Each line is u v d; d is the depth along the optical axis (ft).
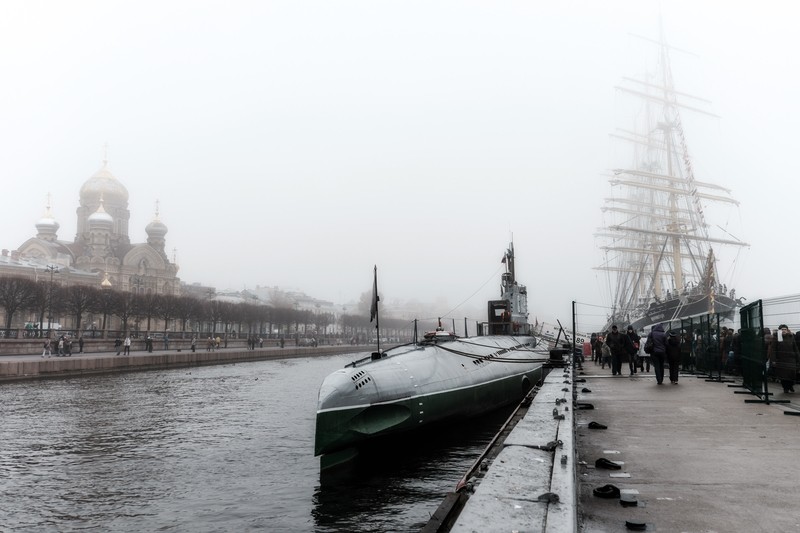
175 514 34.22
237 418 71.72
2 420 69.31
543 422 23.38
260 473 43.50
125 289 364.17
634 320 228.02
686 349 74.59
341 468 40.93
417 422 44.75
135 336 238.27
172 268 403.34
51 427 64.54
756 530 14.60
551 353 64.13
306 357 265.54
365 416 40.93
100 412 76.18
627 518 15.58
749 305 45.80
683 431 28.71
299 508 34.65
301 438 57.93
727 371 61.82
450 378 50.67
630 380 58.80
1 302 198.08
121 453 51.03
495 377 58.23
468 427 55.26
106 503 36.52
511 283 93.61
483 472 20.20
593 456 23.32
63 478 42.52
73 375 127.85
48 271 305.12
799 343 42.57
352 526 31.45
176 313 261.65
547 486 13.47
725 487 18.53
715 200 233.14
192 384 116.67
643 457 22.99
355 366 45.52
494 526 10.66
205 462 47.39
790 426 30.04
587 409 36.91
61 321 295.69
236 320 305.53
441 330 65.41
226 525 32.19
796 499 17.17
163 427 64.80
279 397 94.48
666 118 247.70
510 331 83.82
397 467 42.16
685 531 14.52
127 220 419.54
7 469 45.34
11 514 34.47
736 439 26.58
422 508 33.81
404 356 50.57
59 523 32.94
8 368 111.24
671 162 245.65
